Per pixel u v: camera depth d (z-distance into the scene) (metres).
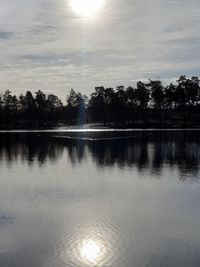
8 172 42.72
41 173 41.88
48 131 143.25
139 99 178.50
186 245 20.20
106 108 187.62
